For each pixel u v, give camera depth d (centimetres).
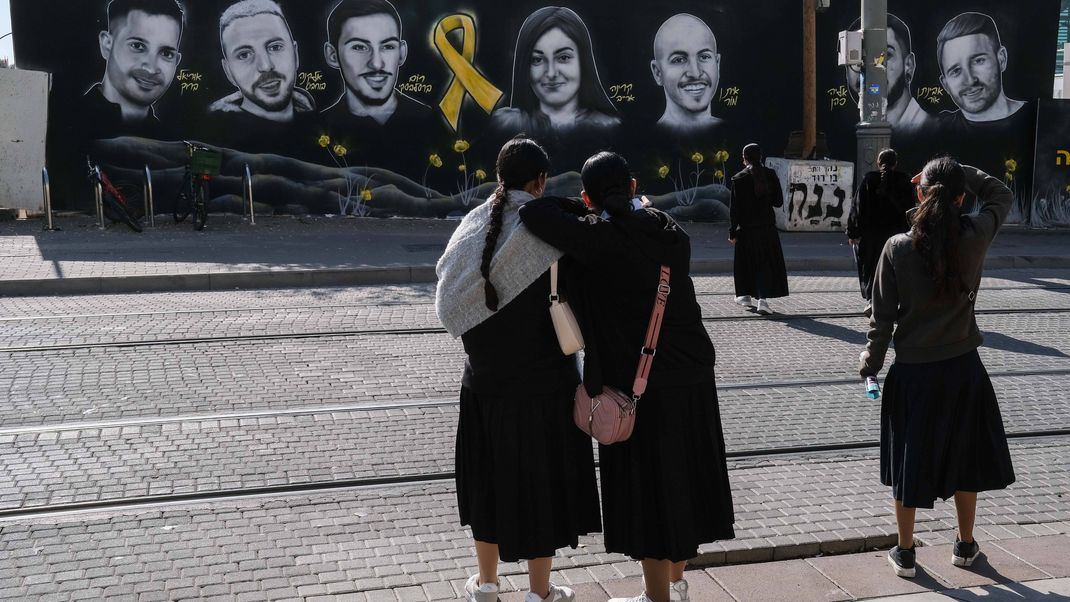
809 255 1475
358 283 1220
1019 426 676
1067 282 1299
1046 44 1952
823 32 1869
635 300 367
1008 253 1547
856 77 1892
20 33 1593
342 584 434
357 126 1711
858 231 962
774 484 562
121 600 416
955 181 425
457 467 391
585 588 431
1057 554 475
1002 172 1967
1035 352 877
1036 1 1936
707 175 1852
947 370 426
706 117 1836
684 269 374
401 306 1059
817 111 1891
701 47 1812
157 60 1628
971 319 431
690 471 373
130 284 1142
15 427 636
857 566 463
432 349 862
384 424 659
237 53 1652
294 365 801
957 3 1911
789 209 1750
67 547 468
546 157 383
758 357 859
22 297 1090
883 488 557
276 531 491
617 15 1773
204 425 647
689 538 369
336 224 1664
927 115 1931
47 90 1573
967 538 456
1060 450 631
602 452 387
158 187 1655
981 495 554
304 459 591
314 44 1678
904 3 1895
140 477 557
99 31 1606
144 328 922
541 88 1766
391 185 1734
